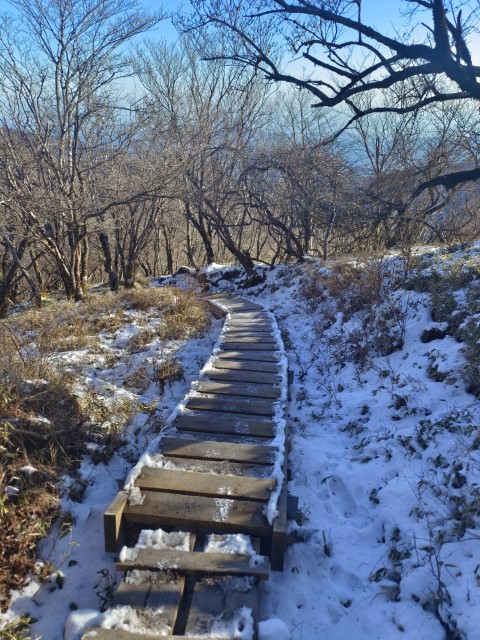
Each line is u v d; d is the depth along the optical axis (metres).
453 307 6.44
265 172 16.92
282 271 15.20
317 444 5.04
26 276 16.20
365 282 8.62
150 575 2.94
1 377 4.60
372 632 2.96
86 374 6.58
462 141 14.81
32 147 15.09
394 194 10.29
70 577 3.28
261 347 7.65
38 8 13.52
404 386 5.56
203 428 4.63
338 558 3.53
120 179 15.38
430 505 3.70
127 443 4.78
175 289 13.62
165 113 19.48
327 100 4.80
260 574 2.95
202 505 3.47
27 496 3.58
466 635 2.73
